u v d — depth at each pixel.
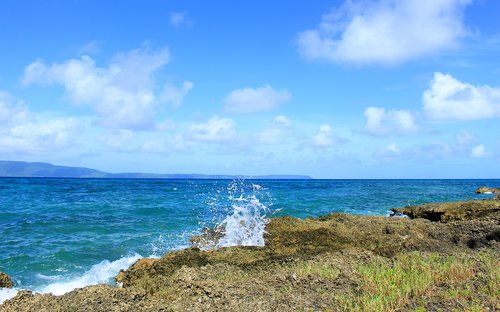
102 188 64.31
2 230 22.22
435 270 10.59
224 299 9.43
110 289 9.89
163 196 44.41
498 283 9.27
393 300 8.74
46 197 42.53
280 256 14.22
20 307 9.03
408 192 62.12
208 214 28.69
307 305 8.96
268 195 47.53
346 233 17.14
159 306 8.98
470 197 50.00
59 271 15.09
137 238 20.41
